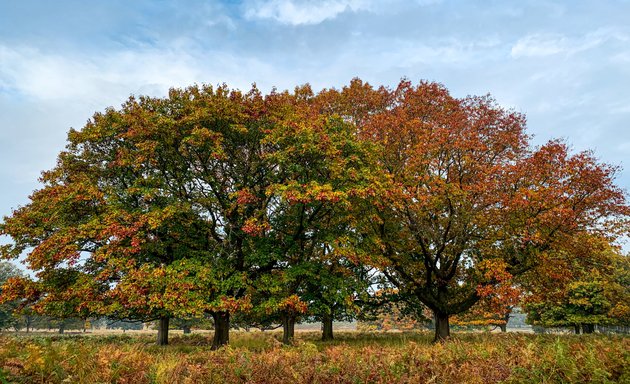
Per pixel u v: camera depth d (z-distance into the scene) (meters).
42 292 16.03
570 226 16.75
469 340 16.61
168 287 14.66
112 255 15.45
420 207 18.38
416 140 19.95
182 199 17.45
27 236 17.11
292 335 23.69
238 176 18.17
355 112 23.83
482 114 20.78
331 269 20.56
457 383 8.01
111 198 16.62
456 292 21.69
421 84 22.09
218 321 17.81
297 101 23.11
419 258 21.98
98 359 8.18
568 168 16.69
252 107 18.08
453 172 19.58
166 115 18.16
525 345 11.22
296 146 16.27
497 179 18.20
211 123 17.17
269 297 17.64
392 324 56.50
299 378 7.96
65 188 16.53
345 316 26.72
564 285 19.83
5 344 9.07
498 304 17.44
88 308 16.36
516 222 17.06
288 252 18.69
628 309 33.78
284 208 18.66
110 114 18.09
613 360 8.68
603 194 16.80
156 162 16.81
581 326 38.19
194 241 17.97
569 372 7.86
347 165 18.31
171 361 9.01
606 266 19.81
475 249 19.27
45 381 6.91
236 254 18.17
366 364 8.77
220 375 8.20
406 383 7.95
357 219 19.02
